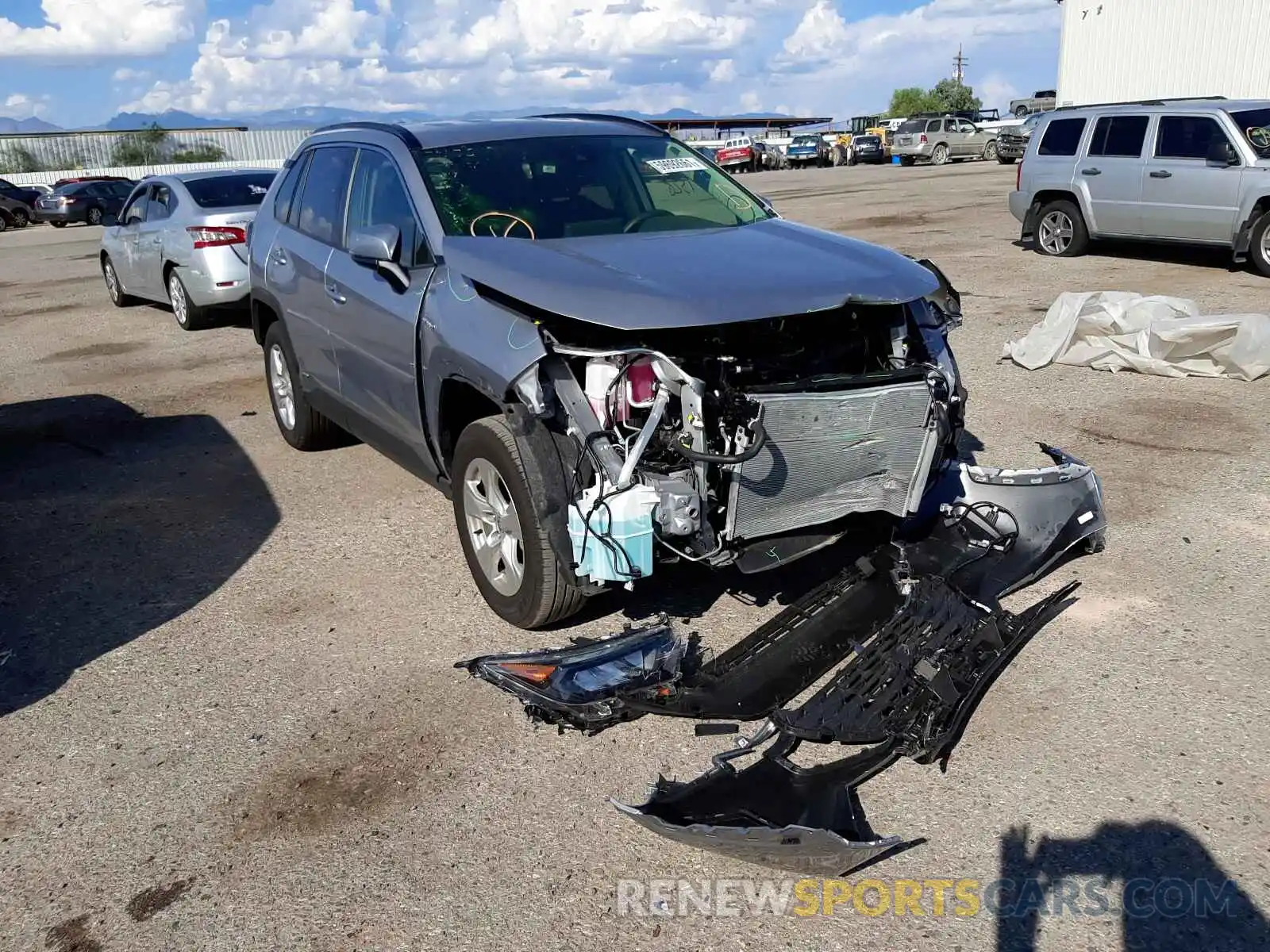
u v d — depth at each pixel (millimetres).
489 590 4277
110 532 5547
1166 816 2990
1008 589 4160
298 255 5645
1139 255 13047
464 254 4121
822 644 3777
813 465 3717
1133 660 3801
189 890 2887
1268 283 10719
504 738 3520
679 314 3471
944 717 3338
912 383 3773
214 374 9172
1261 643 3871
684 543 3660
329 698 3809
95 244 24391
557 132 5188
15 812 3252
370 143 5148
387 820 3137
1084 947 2566
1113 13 30312
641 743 3463
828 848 2684
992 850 2904
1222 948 2537
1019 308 10023
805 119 75125
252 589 4762
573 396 3635
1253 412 6516
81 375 9336
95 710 3812
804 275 3824
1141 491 5363
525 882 2861
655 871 2895
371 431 5219
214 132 55375
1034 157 13219
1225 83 28688
